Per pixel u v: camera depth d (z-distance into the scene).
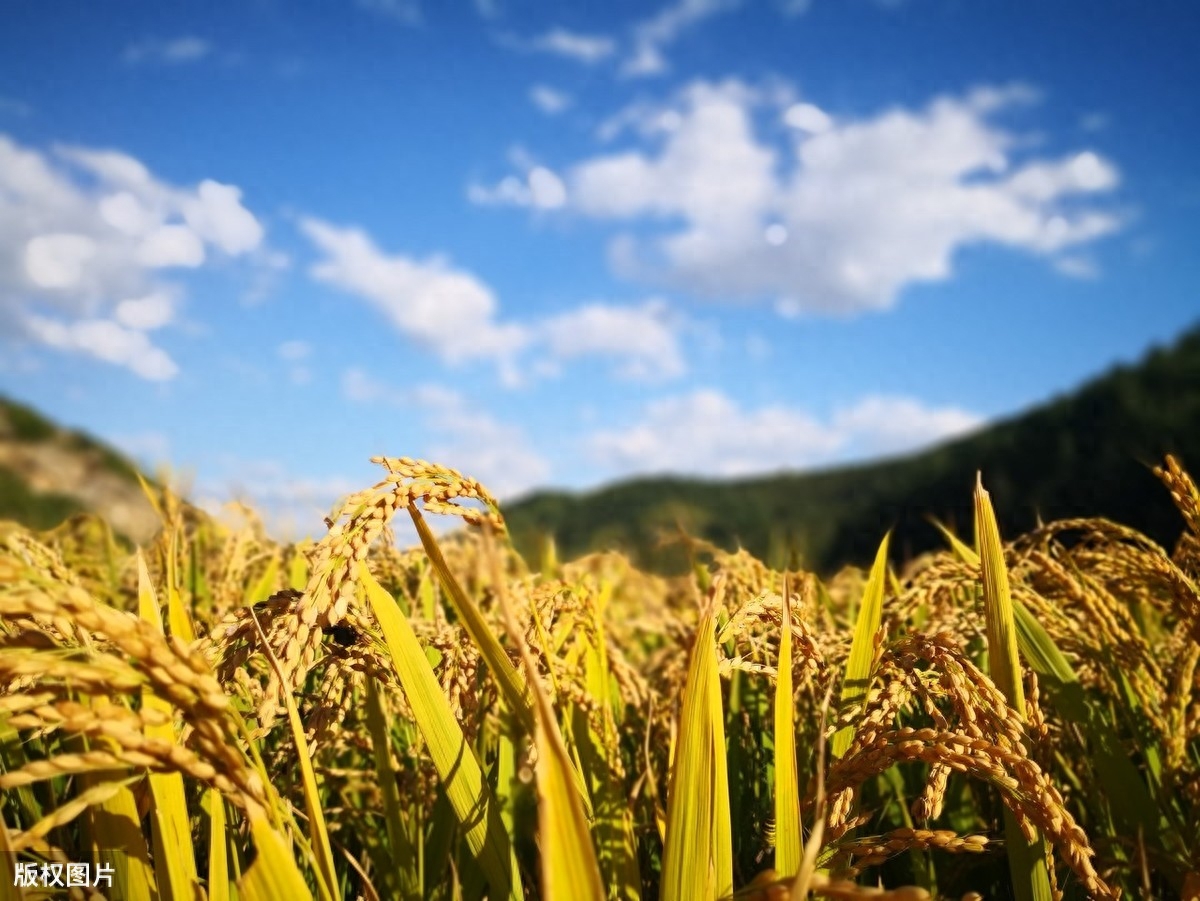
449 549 1.00
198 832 0.43
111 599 0.89
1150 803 0.53
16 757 0.45
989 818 0.60
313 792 0.36
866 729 0.41
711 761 0.38
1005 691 0.46
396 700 0.55
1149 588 0.64
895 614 0.60
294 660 0.35
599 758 0.52
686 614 0.87
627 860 0.47
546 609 0.53
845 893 0.28
